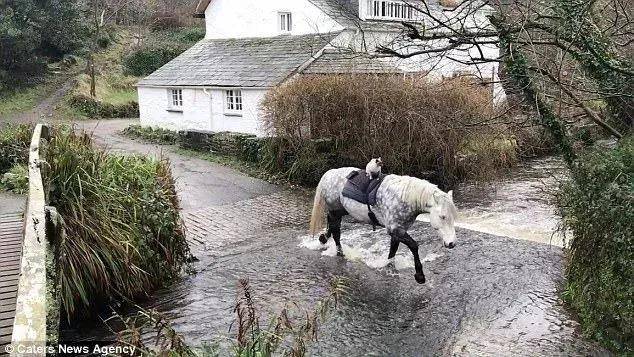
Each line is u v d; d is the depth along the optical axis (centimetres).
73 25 3416
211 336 615
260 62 1989
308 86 1500
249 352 443
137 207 759
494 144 1571
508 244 969
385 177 823
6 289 563
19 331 305
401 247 950
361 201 825
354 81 1477
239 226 1098
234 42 2317
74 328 639
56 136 753
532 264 862
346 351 593
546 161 1806
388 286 774
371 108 1445
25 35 2941
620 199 587
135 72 3547
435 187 764
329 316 674
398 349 600
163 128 2312
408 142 1427
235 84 1911
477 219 1170
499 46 658
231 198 1337
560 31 659
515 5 673
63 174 685
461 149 1497
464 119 1409
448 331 643
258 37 2262
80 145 761
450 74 1881
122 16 4041
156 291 755
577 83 771
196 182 1488
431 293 750
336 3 2056
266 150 1614
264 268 849
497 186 1481
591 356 581
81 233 666
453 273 823
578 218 688
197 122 2142
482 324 660
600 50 715
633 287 547
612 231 589
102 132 2338
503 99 1533
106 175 752
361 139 1466
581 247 675
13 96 2870
